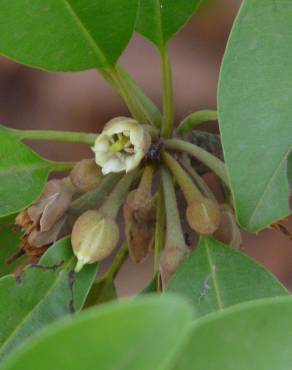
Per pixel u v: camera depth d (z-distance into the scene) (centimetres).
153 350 27
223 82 36
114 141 37
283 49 36
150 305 27
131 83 40
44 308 36
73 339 28
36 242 38
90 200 38
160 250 38
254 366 31
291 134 36
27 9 37
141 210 38
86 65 38
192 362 31
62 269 37
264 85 36
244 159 36
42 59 38
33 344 28
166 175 38
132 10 38
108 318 27
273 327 31
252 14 36
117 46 38
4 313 36
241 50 36
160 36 39
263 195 36
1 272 41
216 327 31
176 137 40
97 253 36
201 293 36
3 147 37
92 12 38
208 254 37
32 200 37
